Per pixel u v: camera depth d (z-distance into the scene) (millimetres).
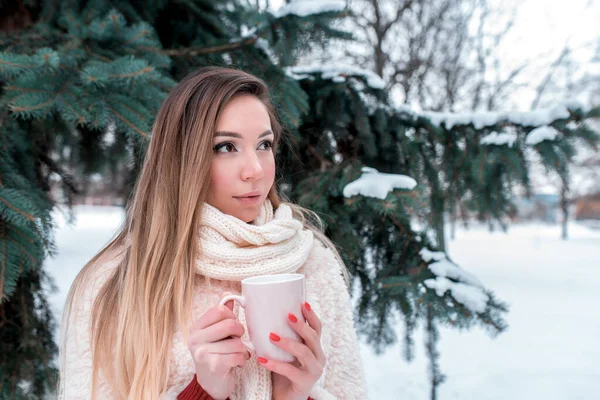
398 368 3156
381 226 1819
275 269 830
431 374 1869
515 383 2920
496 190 1841
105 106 1259
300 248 912
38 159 1757
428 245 1789
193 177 829
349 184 1560
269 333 648
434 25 4855
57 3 1779
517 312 4723
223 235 856
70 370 828
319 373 667
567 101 1666
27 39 1497
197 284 877
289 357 662
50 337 1722
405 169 1986
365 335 1874
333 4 1494
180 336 826
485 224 2043
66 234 11586
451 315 1542
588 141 1636
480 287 1650
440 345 3648
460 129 1855
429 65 4836
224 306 665
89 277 897
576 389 2822
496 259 8875
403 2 4680
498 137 1748
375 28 4258
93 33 1471
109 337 828
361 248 1759
